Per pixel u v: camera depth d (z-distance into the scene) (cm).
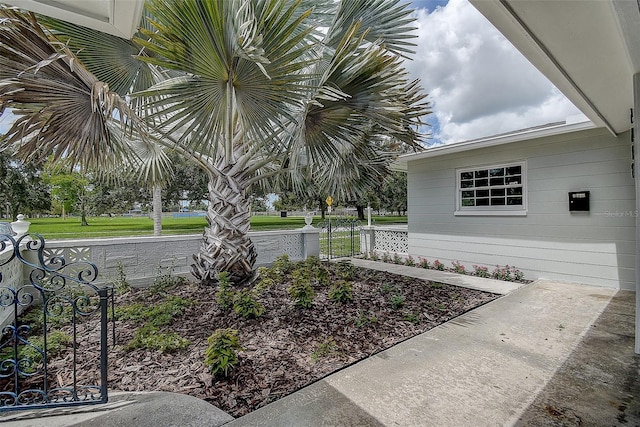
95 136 323
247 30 253
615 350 277
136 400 202
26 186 1669
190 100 295
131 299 423
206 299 406
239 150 473
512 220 598
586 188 513
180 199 1720
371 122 385
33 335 308
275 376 233
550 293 467
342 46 310
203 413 188
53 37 250
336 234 1023
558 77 290
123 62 365
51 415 186
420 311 382
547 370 244
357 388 218
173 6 234
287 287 477
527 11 203
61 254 460
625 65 273
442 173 707
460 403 202
